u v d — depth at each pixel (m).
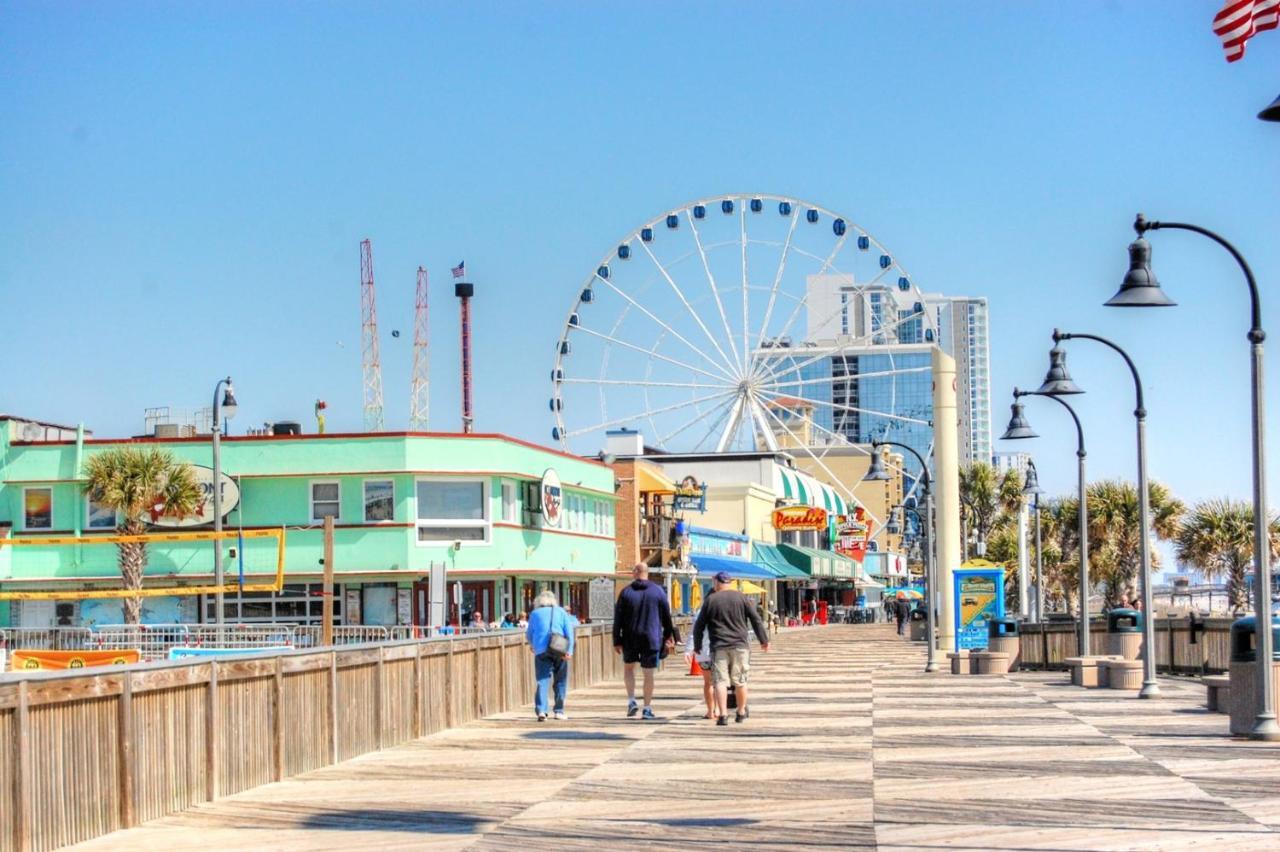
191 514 44.25
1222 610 70.81
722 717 21.75
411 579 44.56
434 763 17.81
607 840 12.66
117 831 13.21
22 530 45.00
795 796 14.80
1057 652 36.19
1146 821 13.12
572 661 29.44
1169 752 17.80
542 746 19.45
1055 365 27.44
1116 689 28.48
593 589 38.78
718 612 22.02
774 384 84.50
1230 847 11.93
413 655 20.44
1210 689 23.23
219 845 12.55
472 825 13.50
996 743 18.91
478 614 43.78
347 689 18.28
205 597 40.69
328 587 32.91
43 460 44.84
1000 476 96.94
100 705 13.02
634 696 23.22
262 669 16.09
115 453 43.50
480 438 45.25
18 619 45.16
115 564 44.75
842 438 84.19
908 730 20.69
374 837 12.93
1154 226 19.80
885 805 14.14
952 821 13.25
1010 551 93.56
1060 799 14.33
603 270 83.69
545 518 48.56
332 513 44.66
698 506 71.50
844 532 105.56
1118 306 19.77
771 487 85.44
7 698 11.56
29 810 11.88
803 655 46.97
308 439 44.69
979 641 39.28
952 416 47.41
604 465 58.22
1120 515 73.31
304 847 12.46
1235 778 15.62
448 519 45.06
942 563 46.78
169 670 14.14
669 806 14.37
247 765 15.73
